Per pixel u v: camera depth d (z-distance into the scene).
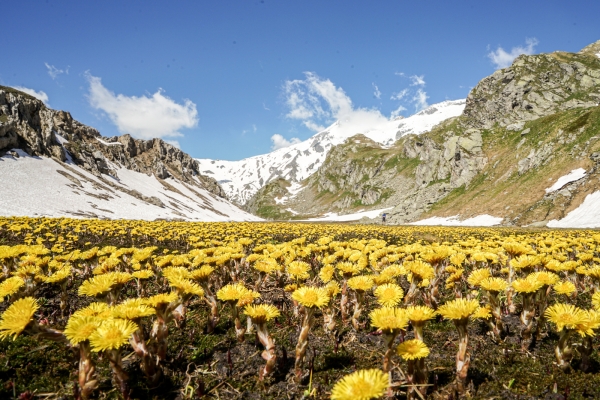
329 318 4.22
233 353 3.81
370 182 176.00
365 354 3.75
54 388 3.08
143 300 3.21
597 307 3.29
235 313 3.92
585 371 3.26
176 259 5.73
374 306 5.49
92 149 95.44
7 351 3.63
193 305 5.51
